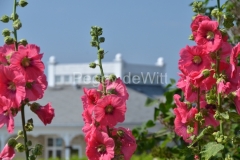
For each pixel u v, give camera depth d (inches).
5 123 188.1
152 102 342.3
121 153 192.1
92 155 188.7
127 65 1803.6
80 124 1550.2
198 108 209.2
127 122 1521.9
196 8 213.5
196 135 211.9
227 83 194.5
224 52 200.1
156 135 315.3
